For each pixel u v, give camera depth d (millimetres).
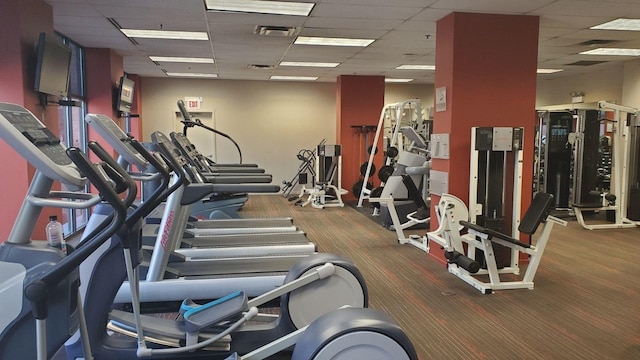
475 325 3385
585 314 3600
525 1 4352
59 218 4637
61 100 4691
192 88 10953
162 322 2635
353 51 7078
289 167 11484
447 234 4324
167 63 8516
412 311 3650
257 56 7633
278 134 11398
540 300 3902
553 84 10867
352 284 2779
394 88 11594
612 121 7141
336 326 1912
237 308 2479
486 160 4703
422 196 6844
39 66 4055
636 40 6223
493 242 4492
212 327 2512
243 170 5945
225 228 5023
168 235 3359
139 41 6430
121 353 2354
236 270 3639
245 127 11258
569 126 8148
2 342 1758
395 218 5980
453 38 4742
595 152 7605
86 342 1841
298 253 4156
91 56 6984
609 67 8859
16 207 4074
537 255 4137
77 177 1686
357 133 9867
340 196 9320
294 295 2701
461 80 4777
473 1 4367
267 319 2959
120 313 2691
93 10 4734
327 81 11195
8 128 1558
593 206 7098
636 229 6879
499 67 4848
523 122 4938
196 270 3625
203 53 7387
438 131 5125
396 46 6680
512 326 3369
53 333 1754
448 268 4738
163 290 3348
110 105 7109
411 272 4688
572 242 6051
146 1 4426
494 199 4688
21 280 1746
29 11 4109
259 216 7930
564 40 6238
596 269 4820
